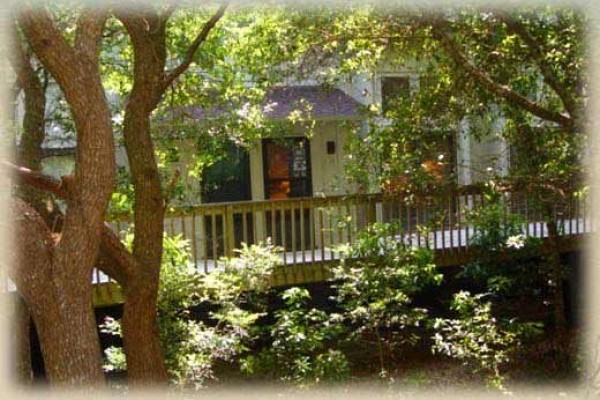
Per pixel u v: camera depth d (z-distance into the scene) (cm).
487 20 645
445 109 726
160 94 539
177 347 589
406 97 771
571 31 590
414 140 753
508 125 738
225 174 1062
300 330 619
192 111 819
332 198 829
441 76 720
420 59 749
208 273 690
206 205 774
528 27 625
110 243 459
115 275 479
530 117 724
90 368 349
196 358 594
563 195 691
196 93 764
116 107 761
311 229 828
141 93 496
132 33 491
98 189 363
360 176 796
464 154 952
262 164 1081
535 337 780
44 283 344
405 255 673
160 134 756
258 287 676
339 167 1103
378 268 662
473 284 909
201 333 608
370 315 638
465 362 679
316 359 634
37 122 581
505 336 683
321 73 806
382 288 646
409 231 811
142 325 488
